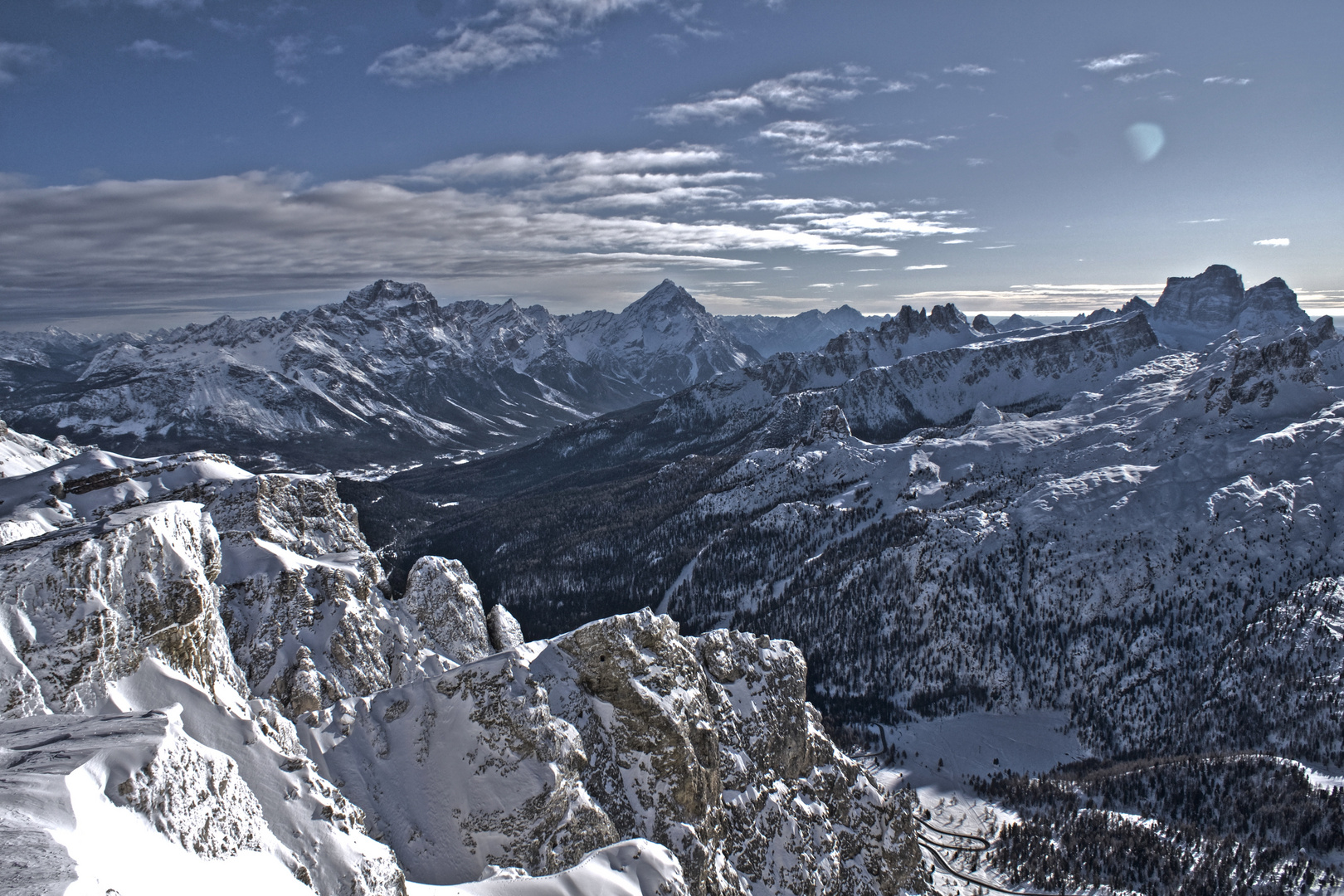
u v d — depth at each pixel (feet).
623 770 297.94
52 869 92.02
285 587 352.28
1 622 180.65
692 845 284.82
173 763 137.69
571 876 232.32
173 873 119.34
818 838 357.61
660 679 319.06
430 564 431.43
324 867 182.19
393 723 288.51
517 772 266.98
